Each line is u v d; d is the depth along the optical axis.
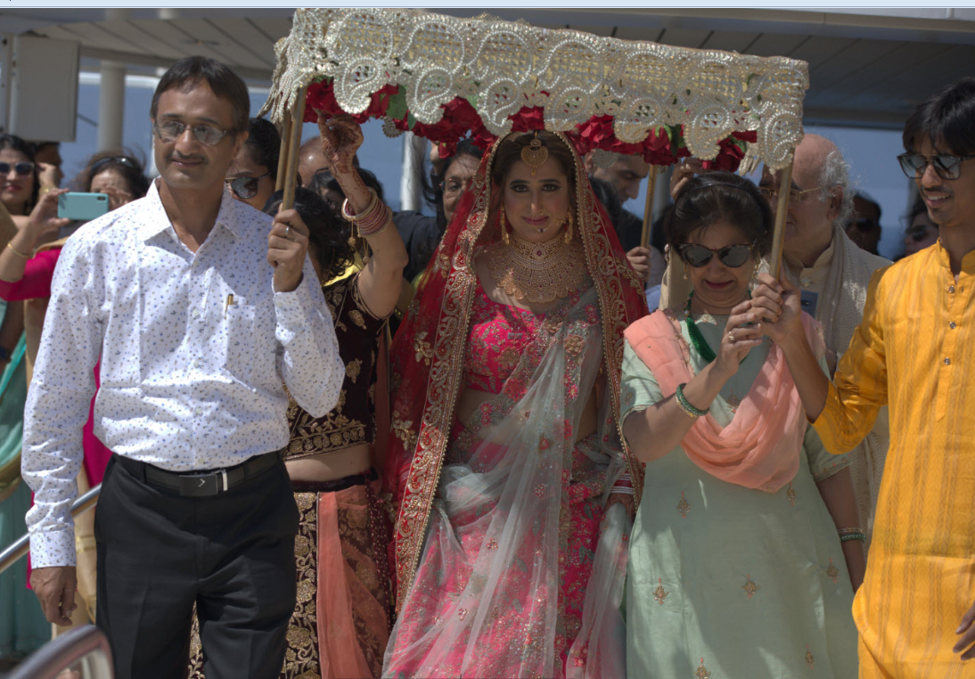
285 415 2.57
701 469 2.86
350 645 2.97
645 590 2.84
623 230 4.71
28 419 2.43
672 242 2.93
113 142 9.15
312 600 2.96
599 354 3.21
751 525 2.79
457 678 2.83
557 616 2.96
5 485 4.40
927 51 5.97
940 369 2.34
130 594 2.41
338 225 3.13
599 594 3.00
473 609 2.91
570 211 3.24
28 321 4.32
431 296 3.21
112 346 2.40
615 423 3.20
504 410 3.13
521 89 2.62
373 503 3.15
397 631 2.94
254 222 2.58
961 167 2.23
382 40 2.58
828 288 3.45
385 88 2.89
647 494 2.94
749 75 2.66
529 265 3.22
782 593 2.77
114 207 4.34
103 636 1.80
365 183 3.23
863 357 2.62
